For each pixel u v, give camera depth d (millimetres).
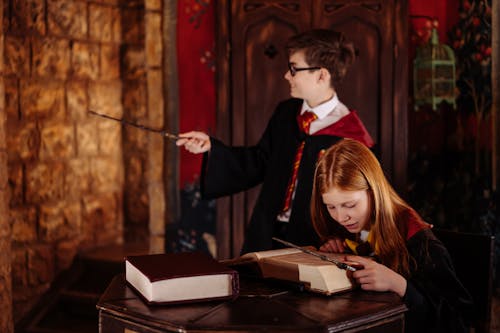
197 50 3900
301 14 3586
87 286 4496
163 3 3871
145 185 5176
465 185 3572
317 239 2539
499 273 3172
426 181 3781
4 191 3629
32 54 4383
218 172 2795
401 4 3508
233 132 3656
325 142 2619
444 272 1848
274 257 1836
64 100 4648
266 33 3625
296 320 1437
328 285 1668
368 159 1903
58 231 4602
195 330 1386
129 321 1497
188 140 2715
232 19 3627
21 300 4297
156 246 3959
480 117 3416
